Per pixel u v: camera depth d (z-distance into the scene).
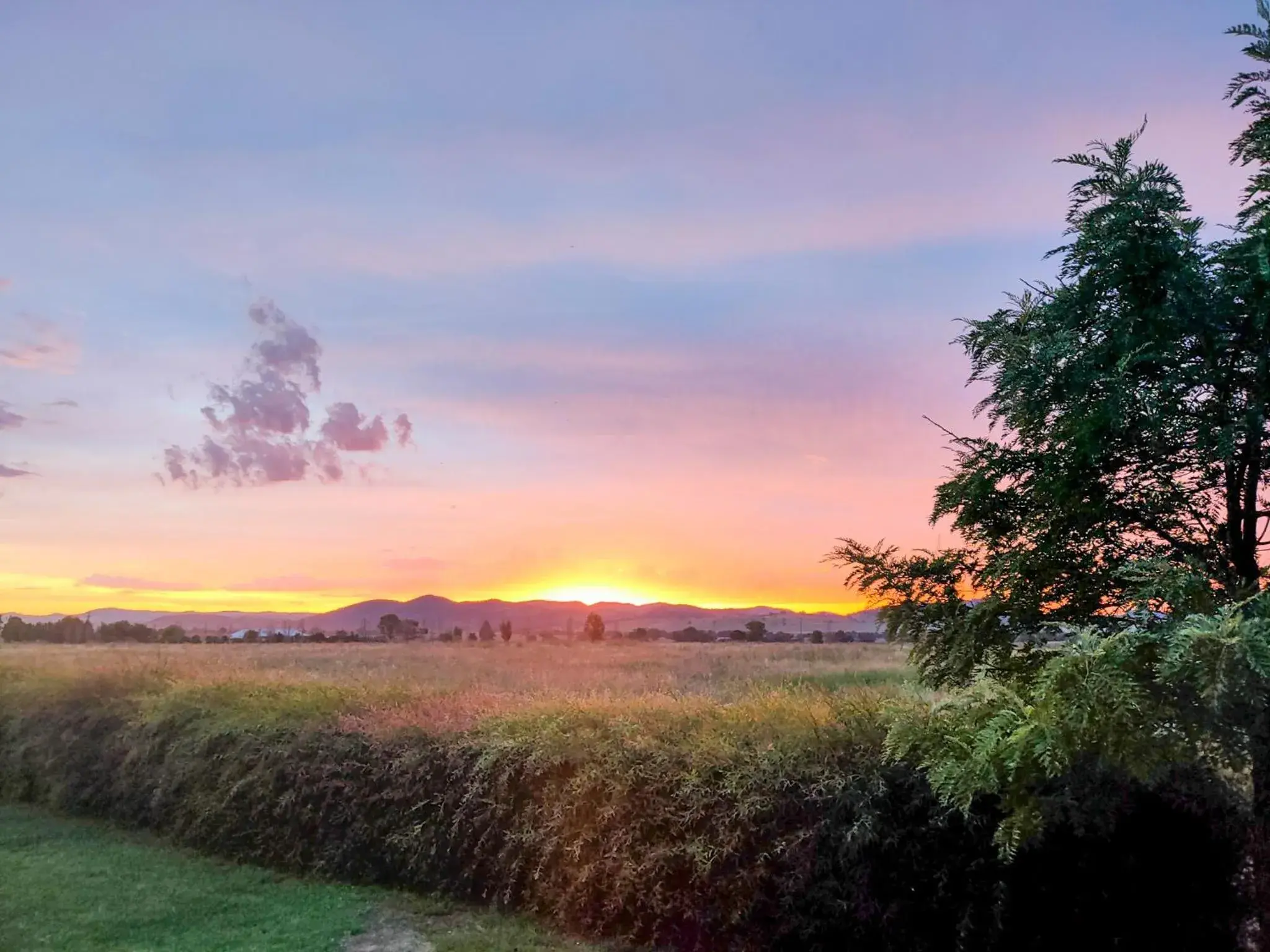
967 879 4.81
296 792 7.54
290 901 6.68
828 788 5.07
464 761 6.69
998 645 4.52
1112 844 4.68
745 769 5.35
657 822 5.59
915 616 4.90
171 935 5.96
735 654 15.71
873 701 5.50
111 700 10.09
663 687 7.44
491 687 8.56
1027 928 4.75
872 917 4.91
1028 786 4.34
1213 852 4.46
